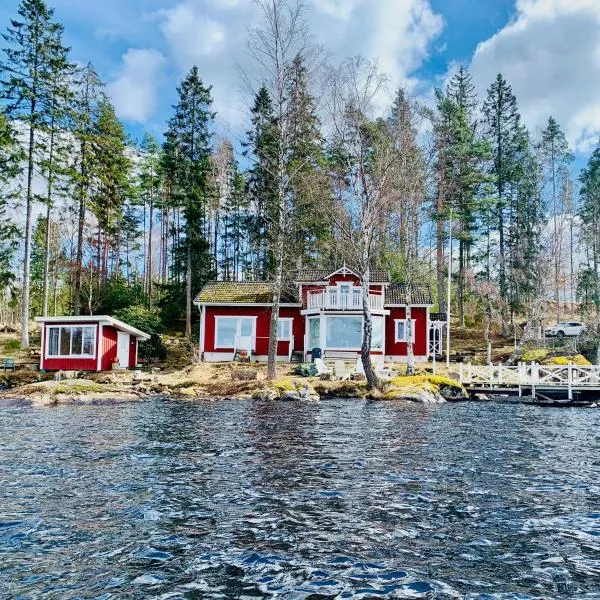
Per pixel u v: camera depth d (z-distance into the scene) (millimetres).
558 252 38938
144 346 37906
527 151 50188
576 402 25844
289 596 5324
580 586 5598
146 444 13219
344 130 27781
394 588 5512
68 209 42688
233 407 21812
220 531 7090
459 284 51094
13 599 5184
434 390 25984
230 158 55250
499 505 8367
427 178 33281
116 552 6363
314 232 40031
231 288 40594
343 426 16625
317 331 37625
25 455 11789
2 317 60344
